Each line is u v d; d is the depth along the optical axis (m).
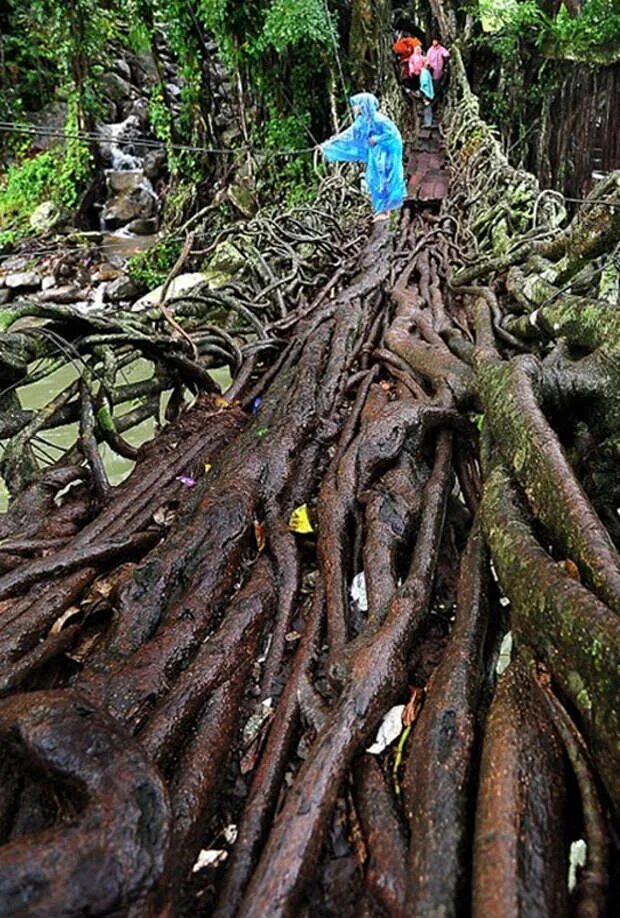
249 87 15.28
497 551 2.24
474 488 3.29
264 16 14.25
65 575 2.60
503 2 13.16
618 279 4.06
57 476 3.33
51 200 16.39
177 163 16.25
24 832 1.57
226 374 7.47
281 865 1.50
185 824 1.63
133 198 17.17
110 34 20.00
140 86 20.80
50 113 18.97
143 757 1.55
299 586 2.63
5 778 1.66
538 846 1.44
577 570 2.02
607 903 1.39
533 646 1.92
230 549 2.67
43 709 1.62
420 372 4.19
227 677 2.10
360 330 5.20
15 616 2.39
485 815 1.49
